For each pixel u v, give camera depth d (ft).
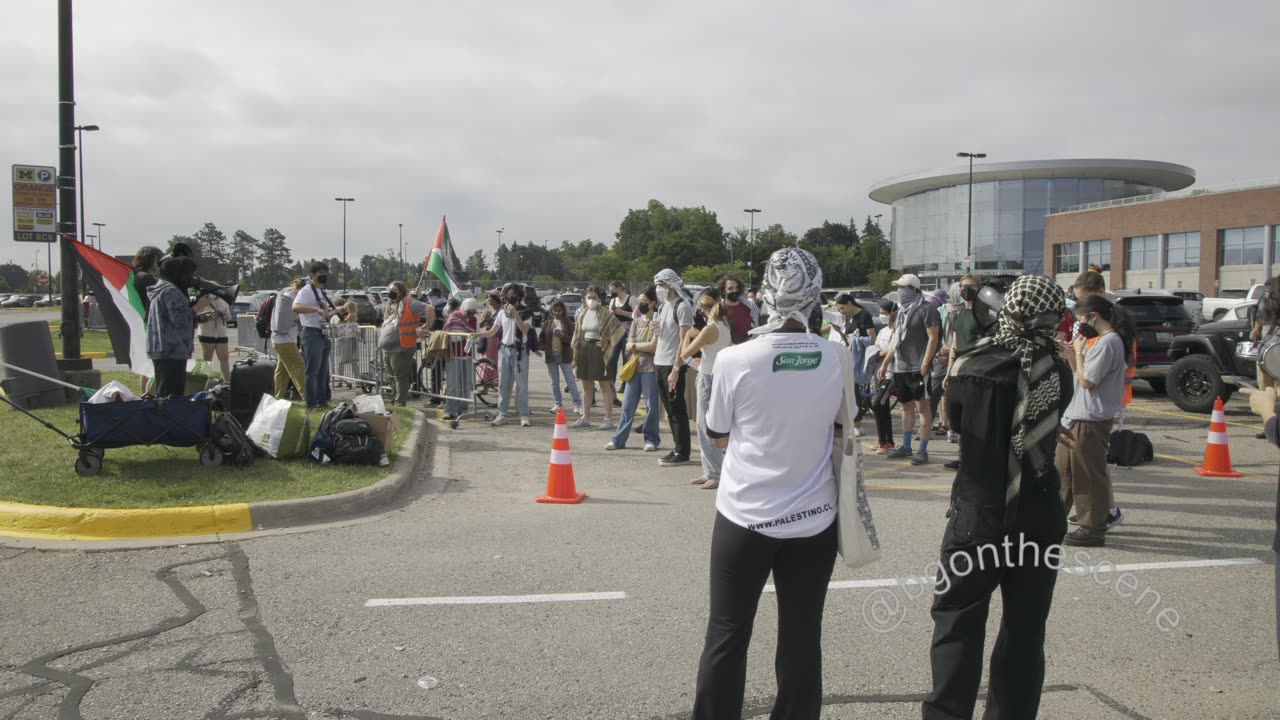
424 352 43.34
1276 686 12.95
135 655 13.55
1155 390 52.39
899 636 14.67
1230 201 161.48
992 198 251.60
